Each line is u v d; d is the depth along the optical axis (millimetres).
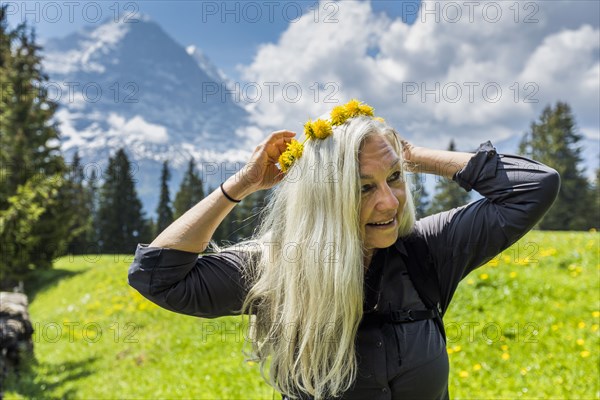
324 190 1620
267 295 1743
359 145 1627
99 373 7445
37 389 7168
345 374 1660
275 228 1735
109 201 37375
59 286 17516
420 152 1932
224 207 1694
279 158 1730
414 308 1789
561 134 49125
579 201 45656
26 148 19047
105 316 10961
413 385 1759
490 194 1787
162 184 37219
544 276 6945
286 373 1767
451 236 1821
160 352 7578
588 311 5590
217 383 5426
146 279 1675
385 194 1632
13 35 22219
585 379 4004
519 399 3893
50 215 19688
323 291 1608
